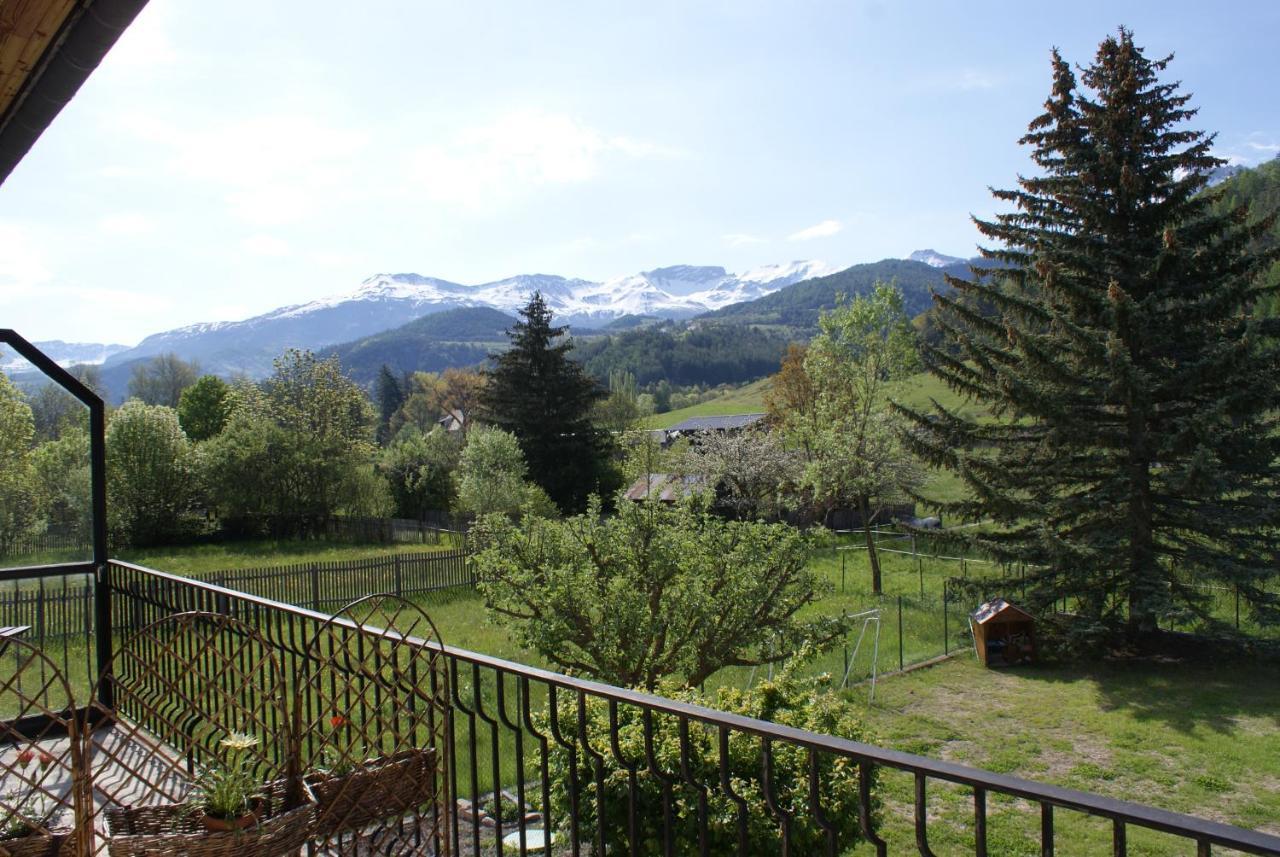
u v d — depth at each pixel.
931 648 18.98
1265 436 17.42
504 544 13.57
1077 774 11.77
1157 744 12.92
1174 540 18.34
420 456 45.50
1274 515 16.91
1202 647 18.36
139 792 3.90
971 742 13.13
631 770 2.58
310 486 40.03
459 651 3.07
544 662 14.29
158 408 38.62
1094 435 17.62
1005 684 16.33
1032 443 19.62
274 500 39.31
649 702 2.41
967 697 15.53
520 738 2.87
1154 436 17.45
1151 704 14.89
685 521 13.26
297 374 43.81
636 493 45.19
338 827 2.96
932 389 45.50
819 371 30.16
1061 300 18.52
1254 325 16.89
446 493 43.75
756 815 5.58
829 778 5.91
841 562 31.45
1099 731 13.58
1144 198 18.48
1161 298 17.53
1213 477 16.23
